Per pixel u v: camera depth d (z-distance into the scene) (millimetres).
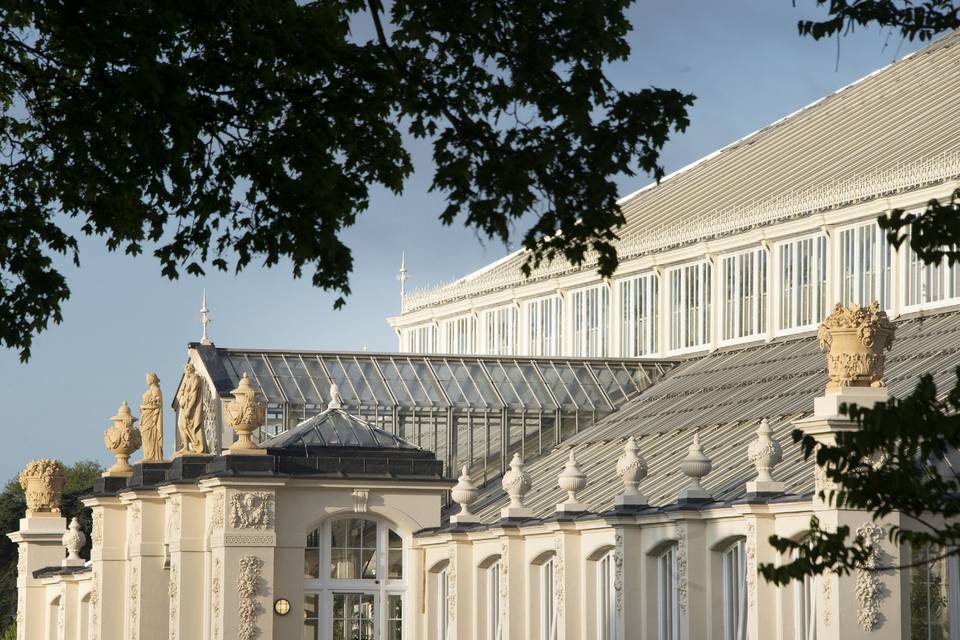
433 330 116312
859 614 46031
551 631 65875
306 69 32688
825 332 47250
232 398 83500
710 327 89500
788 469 54531
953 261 29078
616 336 97375
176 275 34875
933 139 79938
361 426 77125
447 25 32938
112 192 33406
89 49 31078
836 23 29406
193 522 74875
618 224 33219
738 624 53938
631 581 58781
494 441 86562
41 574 103812
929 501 26344
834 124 94750
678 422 74875
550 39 32719
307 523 72500
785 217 82938
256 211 34375
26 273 36750
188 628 74250
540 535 65875
